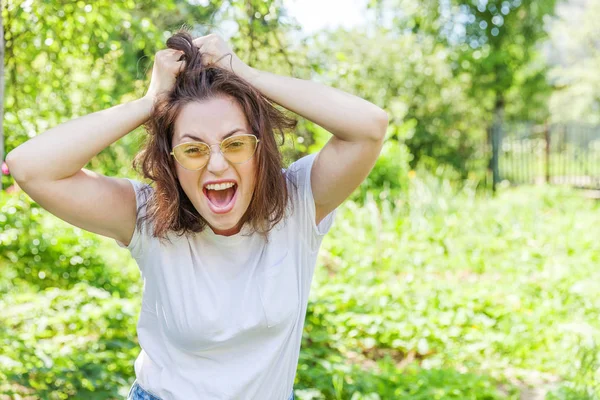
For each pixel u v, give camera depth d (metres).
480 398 4.45
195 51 1.75
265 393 1.89
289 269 1.84
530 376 5.04
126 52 5.26
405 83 15.91
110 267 7.46
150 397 1.90
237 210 1.72
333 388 4.34
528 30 20.05
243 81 1.72
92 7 4.18
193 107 1.68
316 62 4.50
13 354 4.12
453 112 16.59
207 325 1.77
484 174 16.73
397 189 11.20
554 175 17.58
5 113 4.12
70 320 5.23
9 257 6.95
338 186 1.84
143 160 1.80
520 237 8.98
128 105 1.74
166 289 1.81
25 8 3.82
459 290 6.68
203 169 1.69
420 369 4.93
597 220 10.48
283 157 1.99
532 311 6.29
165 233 1.76
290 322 1.85
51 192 1.69
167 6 4.72
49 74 4.42
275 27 4.17
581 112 26.55
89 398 3.86
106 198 1.77
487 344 5.40
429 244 8.65
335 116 1.73
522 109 21.39
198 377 1.83
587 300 6.22
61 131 1.69
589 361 4.64
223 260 1.83
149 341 1.91
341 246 8.20
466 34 19.95
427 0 19.58
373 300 6.17
